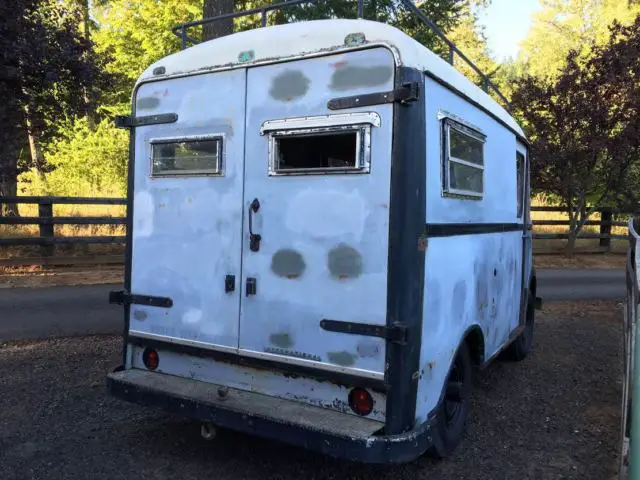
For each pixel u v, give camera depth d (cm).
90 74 948
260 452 376
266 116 334
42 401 453
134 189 390
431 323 318
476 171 399
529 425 427
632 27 1275
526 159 582
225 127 350
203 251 360
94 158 2005
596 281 1120
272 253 333
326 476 345
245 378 348
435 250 323
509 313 506
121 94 2020
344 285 309
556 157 1298
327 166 350
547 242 1551
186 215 366
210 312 357
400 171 293
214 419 325
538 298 645
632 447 234
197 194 362
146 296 384
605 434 411
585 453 380
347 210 308
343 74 309
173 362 377
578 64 1409
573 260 1377
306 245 321
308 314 321
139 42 2069
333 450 288
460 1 1772
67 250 1132
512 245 512
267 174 334
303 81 322
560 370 566
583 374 553
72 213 1399
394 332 293
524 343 591
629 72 1246
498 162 457
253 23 1655
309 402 324
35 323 687
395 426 293
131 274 392
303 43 322
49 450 370
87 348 598
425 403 315
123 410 441
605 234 1466
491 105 439
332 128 311
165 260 375
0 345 598
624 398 365
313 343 320
